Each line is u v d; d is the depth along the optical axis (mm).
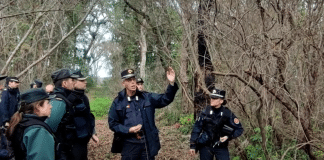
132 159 3152
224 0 2941
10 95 4930
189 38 3068
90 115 3387
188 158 4875
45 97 1873
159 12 3676
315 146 3080
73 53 19781
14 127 1741
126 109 3240
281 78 2961
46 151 1747
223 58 3035
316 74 2924
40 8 5863
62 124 2775
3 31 6875
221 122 3172
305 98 2959
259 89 2971
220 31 2904
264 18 2957
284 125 3416
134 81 3188
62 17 8109
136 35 8961
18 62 9602
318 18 2748
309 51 2908
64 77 2959
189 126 7215
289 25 2852
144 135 3201
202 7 3000
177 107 8836
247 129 3674
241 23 2959
